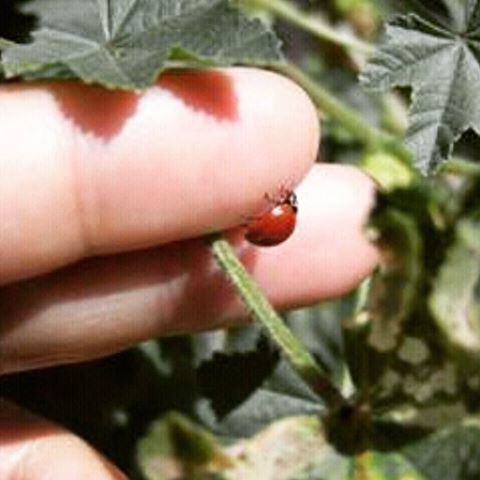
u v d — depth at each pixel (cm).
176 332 19
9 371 19
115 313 19
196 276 19
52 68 16
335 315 22
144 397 22
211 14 16
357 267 19
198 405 22
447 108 17
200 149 17
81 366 22
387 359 20
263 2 21
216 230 17
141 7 16
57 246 17
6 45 16
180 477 21
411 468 20
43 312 18
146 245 17
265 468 20
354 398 20
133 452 22
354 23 23
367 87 17
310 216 19
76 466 19
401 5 18
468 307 21
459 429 20
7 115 16
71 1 19
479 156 21
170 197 17
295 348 18
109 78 16
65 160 16
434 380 20
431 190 22
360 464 20
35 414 20
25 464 19
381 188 20
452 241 21
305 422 20
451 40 17
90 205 17
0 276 17
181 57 16
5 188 16
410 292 21
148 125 16
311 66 24
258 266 19
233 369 20
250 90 17
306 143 17
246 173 17
